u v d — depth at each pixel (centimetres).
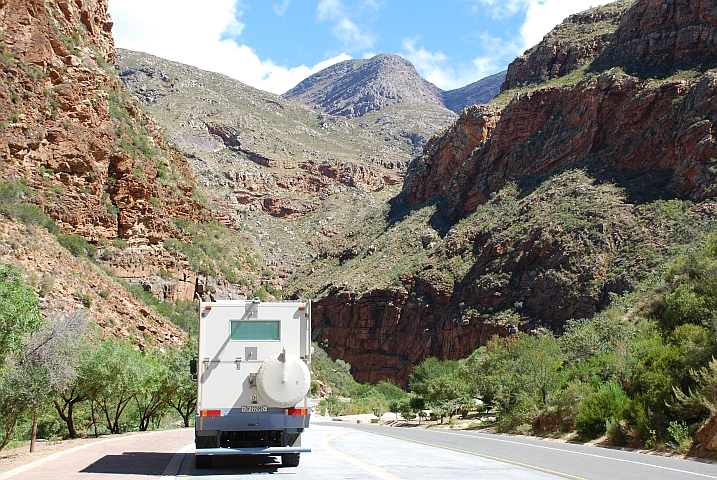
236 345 1712
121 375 3325
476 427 4747
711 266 3784
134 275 7488
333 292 13362
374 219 16462
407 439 2867
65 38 7962
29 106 7044
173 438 2962
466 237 11712
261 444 1741
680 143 9062
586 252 9006
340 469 1633
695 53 9988
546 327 8875
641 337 3803
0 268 2178
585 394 3306
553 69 13700
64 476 1469
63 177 7225
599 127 10550
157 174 9419
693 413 2336
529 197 10850
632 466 1734
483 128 14000
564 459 1900
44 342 2436
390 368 11700
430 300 11469
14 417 2402
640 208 8994
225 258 10081
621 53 11138
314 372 10512
